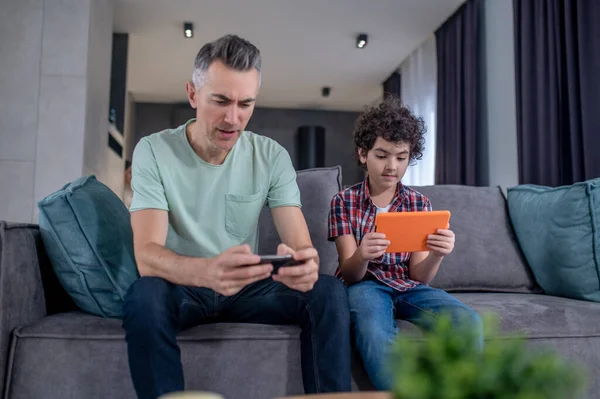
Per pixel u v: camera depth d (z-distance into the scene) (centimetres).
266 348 122
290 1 431
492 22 388
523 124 321
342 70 607
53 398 116
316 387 111
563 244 167
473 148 401
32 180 325
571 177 283
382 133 155
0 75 327
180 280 108
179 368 103
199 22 474
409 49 538
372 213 160
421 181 515
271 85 666
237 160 140
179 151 136
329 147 779
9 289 117
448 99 450
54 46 332
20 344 117
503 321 134
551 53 294
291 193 142
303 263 107
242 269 101
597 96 251
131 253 134
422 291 141
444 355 51
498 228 194
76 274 130
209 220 135
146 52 553
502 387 47
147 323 102
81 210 129
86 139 336
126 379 117
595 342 135
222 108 124
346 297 120
